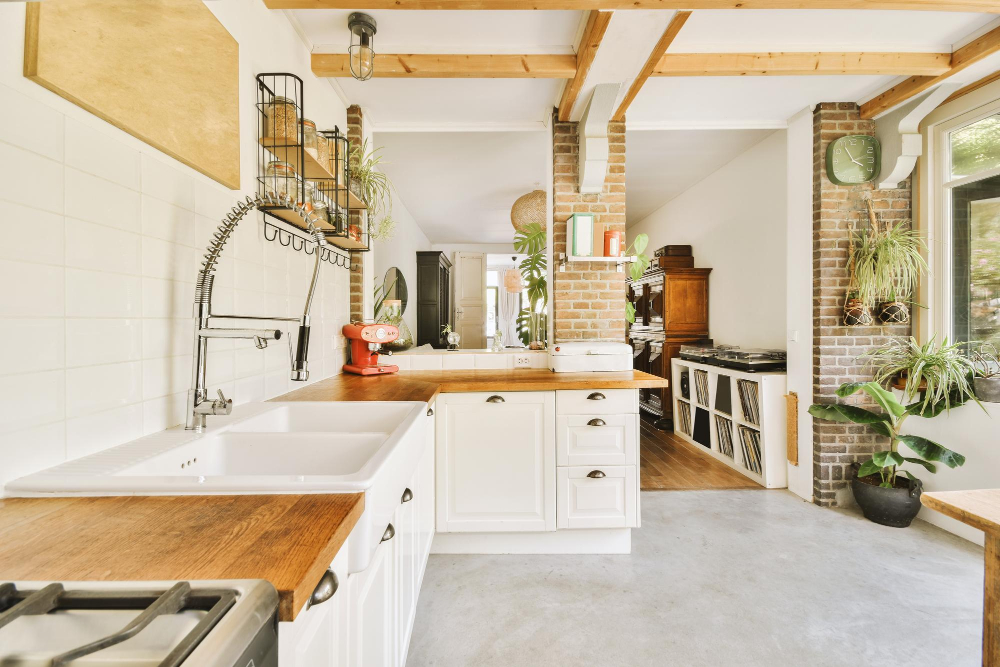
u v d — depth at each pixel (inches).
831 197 111.0
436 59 88.8
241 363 60.6
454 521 88.0
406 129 116.8
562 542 91.1
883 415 104.7
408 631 57.1
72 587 19.4
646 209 242.4
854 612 71.1
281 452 46.5
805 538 95.1
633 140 149.6
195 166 49.8
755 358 132.5
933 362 95.4
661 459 151.3
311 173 74.7
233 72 56.9
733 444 141.1
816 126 112.1
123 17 39.8
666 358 192.5
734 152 162.1
